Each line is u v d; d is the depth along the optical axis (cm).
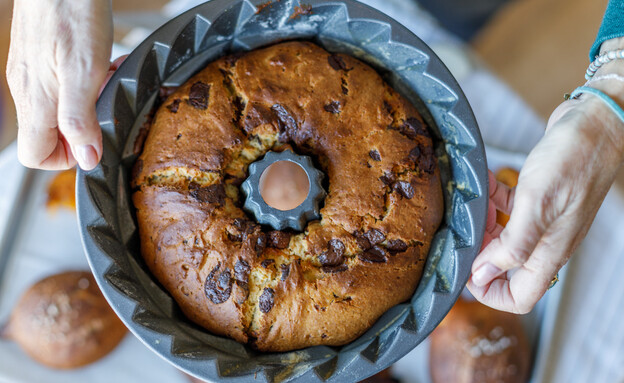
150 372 75
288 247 44
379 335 43
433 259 45
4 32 101
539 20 112
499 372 71
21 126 47
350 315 43
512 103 78
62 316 73
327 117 45
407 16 80
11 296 77
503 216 67
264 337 43
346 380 40
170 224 43
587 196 44
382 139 45
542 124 78
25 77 45
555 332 74
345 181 44
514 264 43
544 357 73
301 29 48
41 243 78
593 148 44
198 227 43
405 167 45
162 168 44
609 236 75
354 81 46
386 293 44
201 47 46
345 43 48
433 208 45
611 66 47
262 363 42
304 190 43
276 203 43
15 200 77
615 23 47
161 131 45
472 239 43
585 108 45
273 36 48
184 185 44
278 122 45
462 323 73
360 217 44
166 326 41
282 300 43
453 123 45
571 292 75
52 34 44
